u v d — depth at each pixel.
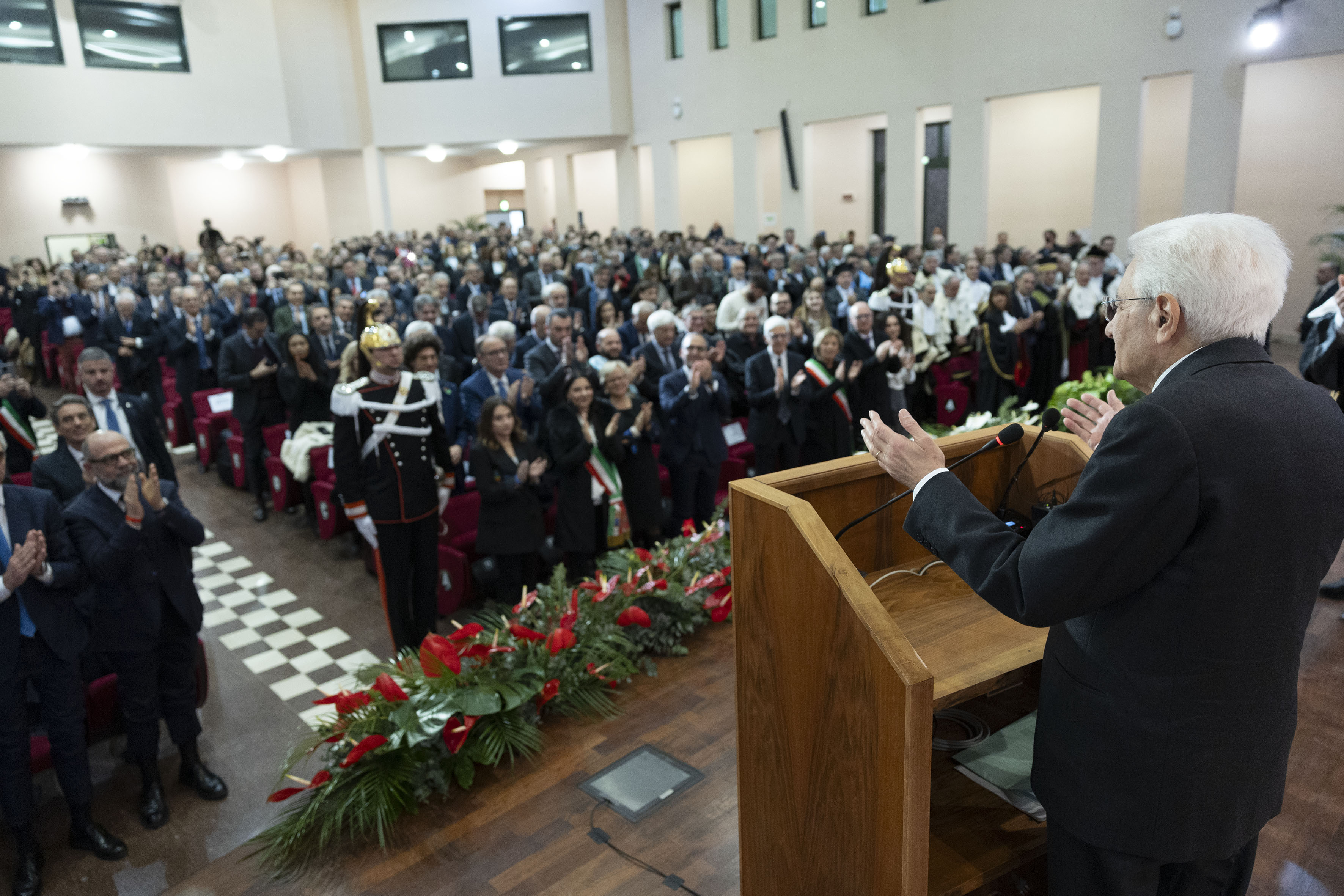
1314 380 4.02
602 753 2.89
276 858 2.50
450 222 22.78
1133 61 11.31
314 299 10.29
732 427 6.27
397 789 2.63
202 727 3.99
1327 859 2.24
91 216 18.80
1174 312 1.27
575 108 18.45
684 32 17.06
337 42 18.38
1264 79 11.16
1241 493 1.16
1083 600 1.22
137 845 3.20
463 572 4.81
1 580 2.72
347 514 4.15
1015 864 1.66
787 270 10.93
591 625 3.40
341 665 4.55
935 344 8.08
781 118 15.62
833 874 1.57
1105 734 1.30
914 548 2.06
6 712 2.85
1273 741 1.29
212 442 7.85
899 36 13.78
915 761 1.33
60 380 11.88
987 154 13.16
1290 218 11.27
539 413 5.57
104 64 15.33
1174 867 1.45
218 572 5.77
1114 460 1.20
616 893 2.27
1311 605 1.27
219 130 16.69
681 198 21.83
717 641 3.65
